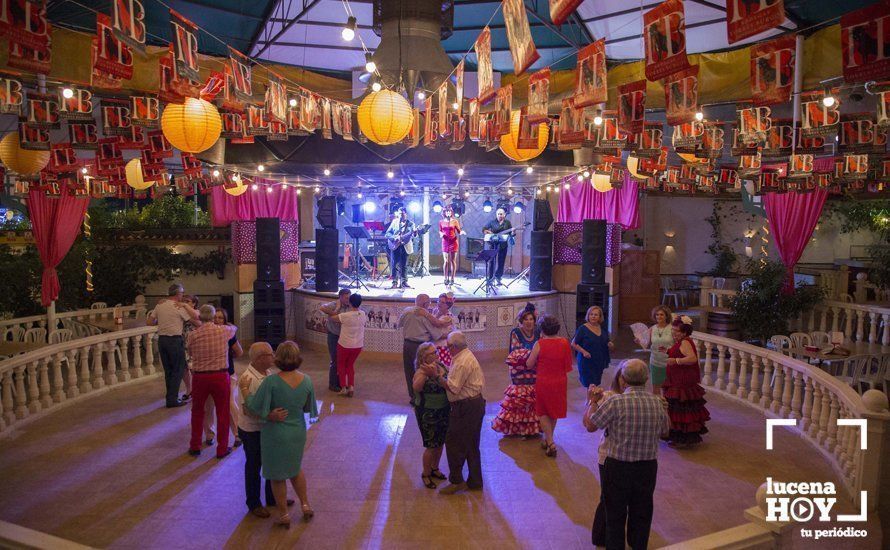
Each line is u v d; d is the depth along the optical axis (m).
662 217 19.84
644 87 5.52
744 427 8.00
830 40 8.83
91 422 7.88
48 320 11.66
